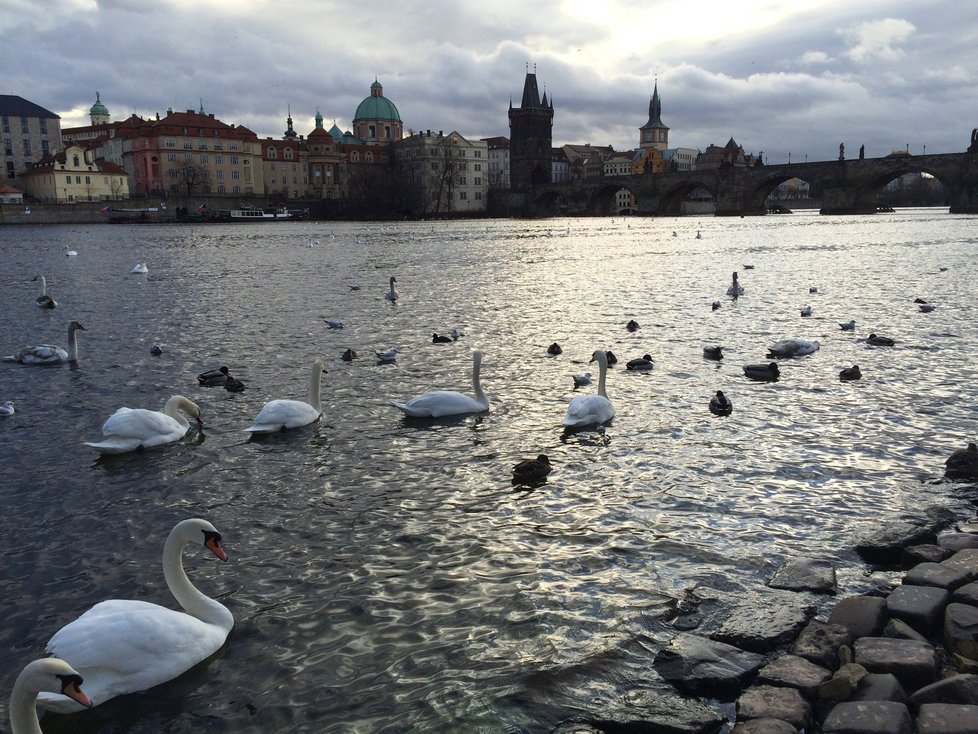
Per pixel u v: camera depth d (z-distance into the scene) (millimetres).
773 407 14766
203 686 6684
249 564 8773
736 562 8648
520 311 28469
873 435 12977
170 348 21656
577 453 12336
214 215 155500
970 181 138875
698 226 113938
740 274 41562
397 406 14391
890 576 8320
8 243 76375
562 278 40750
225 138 172750
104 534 9602
